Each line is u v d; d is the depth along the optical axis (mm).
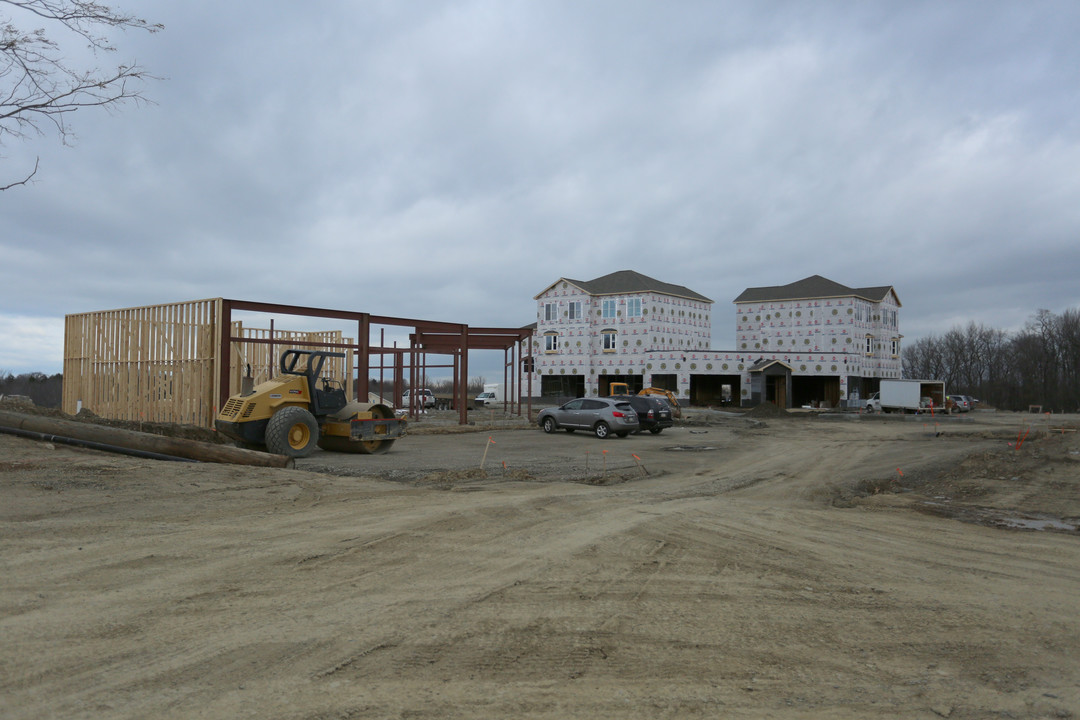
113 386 20969
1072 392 66500
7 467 9766
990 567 7020
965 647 4707
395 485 11469
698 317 61031
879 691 3955
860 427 32688
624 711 3582
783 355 51469
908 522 9641
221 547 6762
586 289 57000
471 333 30969
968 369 81875
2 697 3533
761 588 6023
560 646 4496
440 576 6074
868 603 5668
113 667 3941
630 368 55250
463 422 27703
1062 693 3998
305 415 15258
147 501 8672
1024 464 14680
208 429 17562
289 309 20719
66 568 5848
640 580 6160
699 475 14578
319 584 5699
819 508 10781
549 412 25891
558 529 8242
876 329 57344
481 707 3578
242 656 4152
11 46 9500
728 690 3898
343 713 3457
